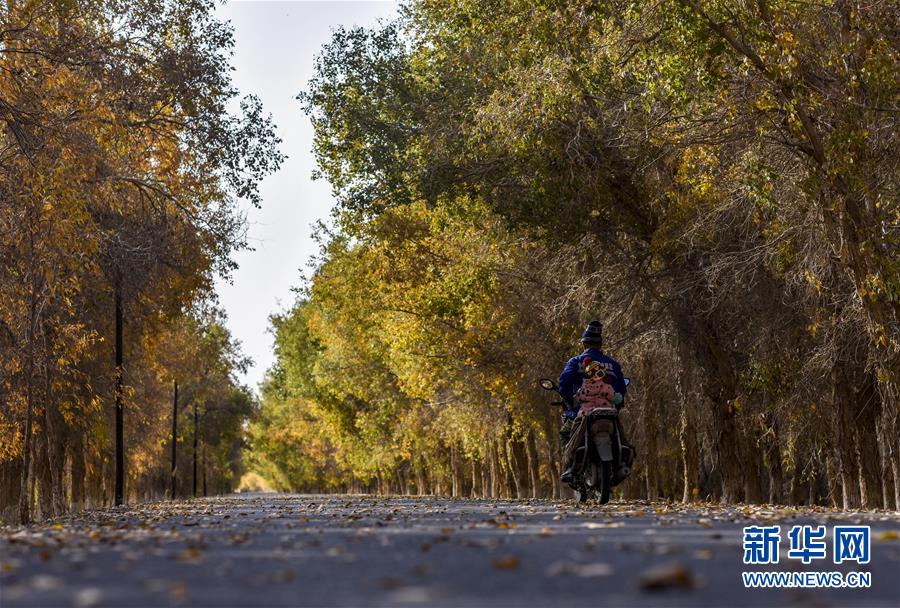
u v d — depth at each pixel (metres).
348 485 129.38
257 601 6.41
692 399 35.09
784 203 26.95
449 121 37.06
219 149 35.25
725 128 25.84
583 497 19.80
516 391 49.03
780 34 21.64
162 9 33.47
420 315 50.34
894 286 21.98
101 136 28.75
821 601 6.32
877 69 21.25
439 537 11.09
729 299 30.44
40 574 8.08
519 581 7.35
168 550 10.21
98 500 60.66
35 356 30.33
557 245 33.22
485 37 32.78
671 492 51.62
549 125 29.09
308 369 100.88
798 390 30.64
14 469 46.59
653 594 6.65
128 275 38.38
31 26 28.70
